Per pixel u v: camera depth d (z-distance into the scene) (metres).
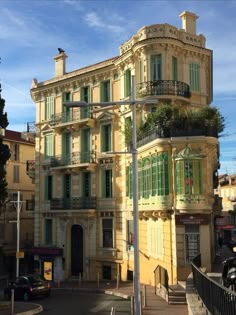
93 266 37.75
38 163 43.31
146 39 32.06
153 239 30.45
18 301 29.66
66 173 40.31
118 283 32.50
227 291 10.77
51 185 42.12
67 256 39.56
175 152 27.38
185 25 34.91
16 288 30.16
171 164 27.61
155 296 25.58
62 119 40.62
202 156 27.03
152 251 30.73
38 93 43.81
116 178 36.50
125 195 35.47
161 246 28.61
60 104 41.59
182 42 33.03
